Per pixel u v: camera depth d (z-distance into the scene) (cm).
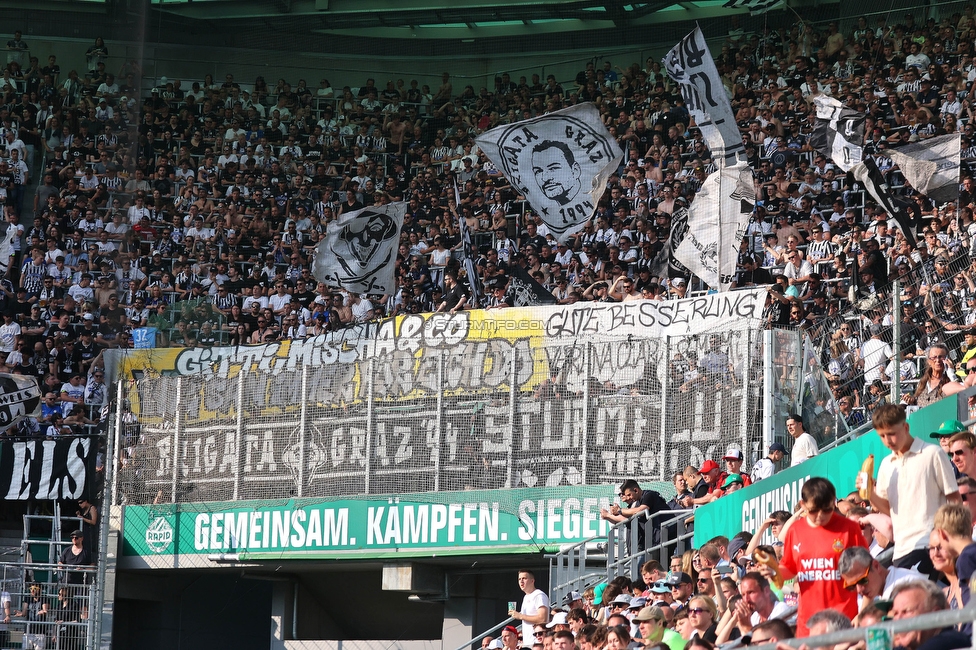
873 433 1038
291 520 1777
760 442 1463
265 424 1814
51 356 2380
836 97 2464
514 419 1633
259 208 2795
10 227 2694
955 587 632
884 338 1385
